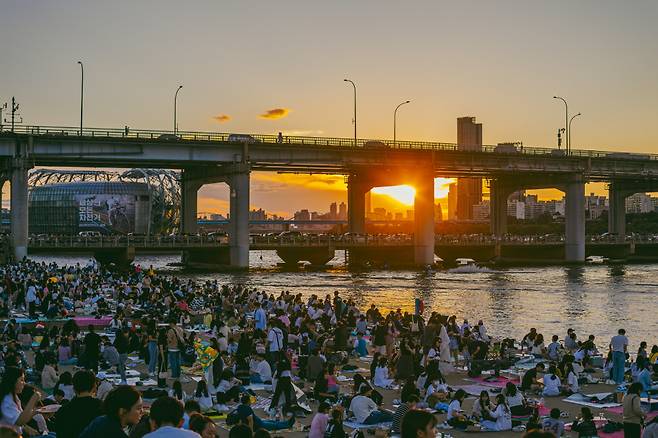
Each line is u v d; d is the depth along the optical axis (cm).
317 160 12900
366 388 2533
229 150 12194
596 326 6116
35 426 1644
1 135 10400
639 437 2072
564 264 15400
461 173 15712
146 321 3766
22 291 5097
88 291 5759
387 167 13825
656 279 11100
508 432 2384
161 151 11550
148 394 2680
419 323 4391
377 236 14575
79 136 10806
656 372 3238
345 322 3962
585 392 3039
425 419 756
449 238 15488
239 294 6219
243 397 2266
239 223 12325
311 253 14300
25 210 10556
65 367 3228
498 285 9988
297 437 2294
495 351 3759
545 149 15138
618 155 15938
